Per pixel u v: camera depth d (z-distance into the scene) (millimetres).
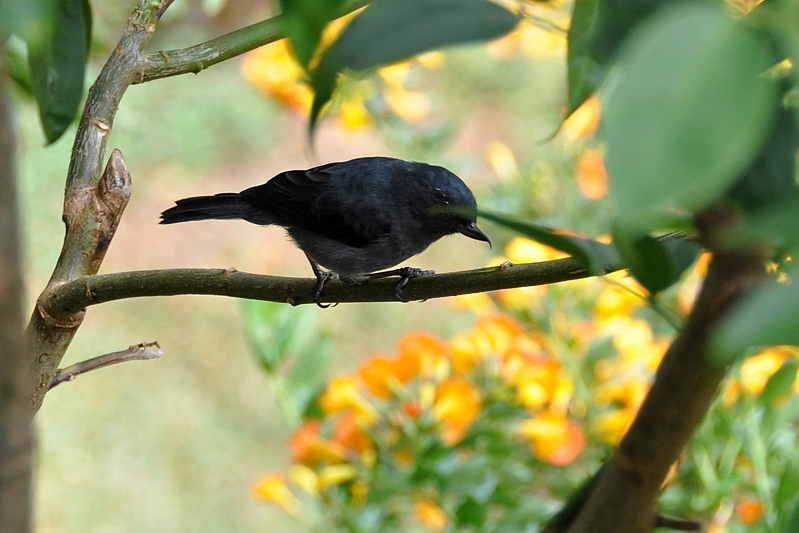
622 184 1239
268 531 4070
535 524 3689
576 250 2326
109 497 4086
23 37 1442
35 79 3527
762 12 1455
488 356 3711
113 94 3633
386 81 3799
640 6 2227
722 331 1236
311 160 2062
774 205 1547
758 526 3688
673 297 3729
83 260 3627
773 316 1210
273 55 3783
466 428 3699
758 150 1821
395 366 3699
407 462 3695
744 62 1312
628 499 2869
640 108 1276
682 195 1224
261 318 3709
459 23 1907
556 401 3709
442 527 3705
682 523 3377
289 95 3789
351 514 3695
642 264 2309
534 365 3703
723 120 1260
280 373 3709
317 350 3713
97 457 4117
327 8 1714
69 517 4070
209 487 4109
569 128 3791
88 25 3617
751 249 2041
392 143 3826
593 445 3715
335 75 1852
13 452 1759
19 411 1749
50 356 3621
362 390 3727
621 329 3729
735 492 3701
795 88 1782
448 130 3824
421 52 1867
